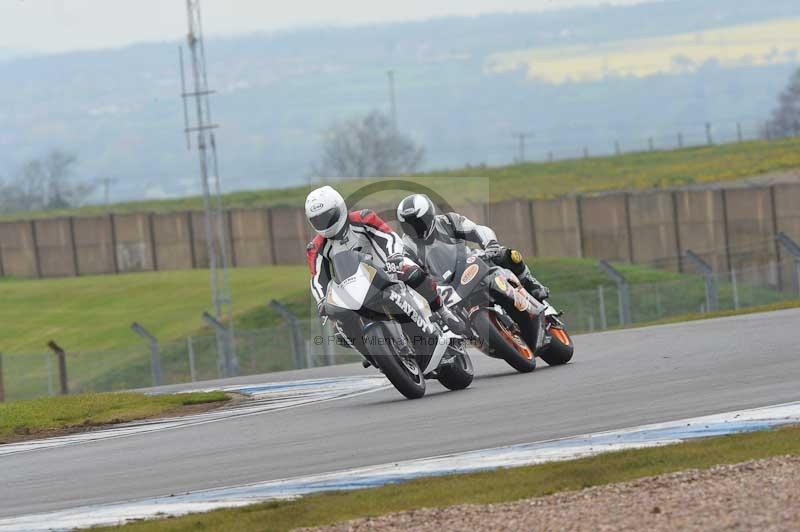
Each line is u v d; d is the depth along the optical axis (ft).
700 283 404.16
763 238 481.46
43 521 90.99
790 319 190.39
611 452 92.68
